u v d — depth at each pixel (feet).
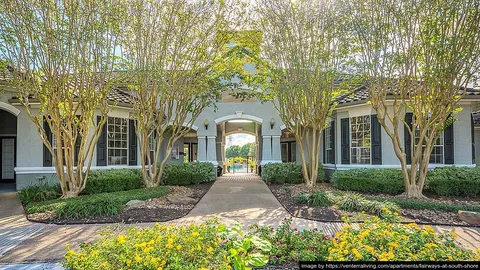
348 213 26.30
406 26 30.83
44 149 41.68
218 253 13.35
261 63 40.04
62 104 31.68
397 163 42.06
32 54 29.73
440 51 29.27
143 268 11.54
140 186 42.60
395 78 33.17
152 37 35.70
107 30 32.19
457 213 26.30
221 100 56.80
